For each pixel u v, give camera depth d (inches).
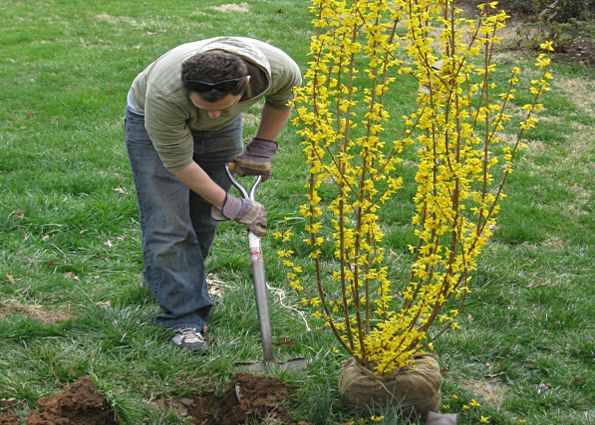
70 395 140.3
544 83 139.7
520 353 183.8
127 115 165.6
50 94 392.8
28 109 369.7
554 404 165.6
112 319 176.9
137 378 157.3
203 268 174.1
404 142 141.3
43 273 202.8
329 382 158.4
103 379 153.8
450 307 203.2
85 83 418.3
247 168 166.7
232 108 148.7
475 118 138.0
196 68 133.7
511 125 390.9
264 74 145.6
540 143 371.9
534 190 307.1
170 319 173.2
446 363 176.2
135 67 454.6
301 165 310.0
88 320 177.0
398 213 265.1
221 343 171.5
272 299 194.4
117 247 225.8
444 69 134.5
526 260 240.1
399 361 145.9
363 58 466.0
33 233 229.6
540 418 157.8
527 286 220.4
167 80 142.9
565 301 211.0
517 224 264.2
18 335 169.5
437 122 137.3
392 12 134.0
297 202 269.7
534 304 210.8
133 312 181.2
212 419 153.3
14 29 534.3
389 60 141.2
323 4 136.3
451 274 143.2
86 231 233.6
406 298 151.0
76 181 271.3
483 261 231.9
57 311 185.3
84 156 303.4
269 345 158.7
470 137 138.5
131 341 169.6
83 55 474.9
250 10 620.7
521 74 480.1
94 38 520.7
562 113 418.9
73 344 168.1
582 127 399.2
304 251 231.5
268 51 151.6
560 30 519.2
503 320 199.0
